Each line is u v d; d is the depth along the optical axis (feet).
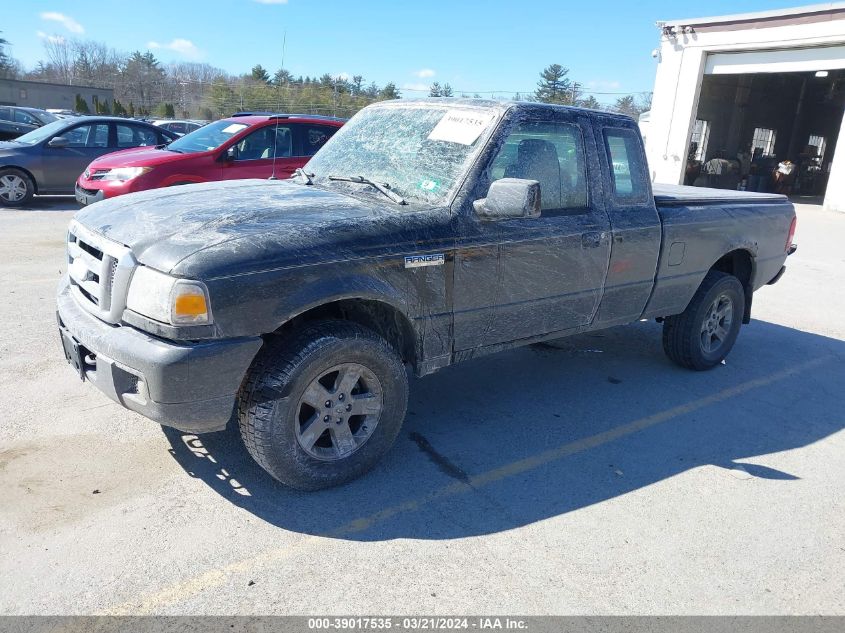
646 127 74.84
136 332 9.72
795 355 20.29
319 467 10.93
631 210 14.82
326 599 8.79
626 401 16.01
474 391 16.16
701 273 16.87
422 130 13.34
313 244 10.20
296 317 11.13
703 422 15.05
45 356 16.37
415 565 9.55
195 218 10.62
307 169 14.55
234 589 8.87
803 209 62.39
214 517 10.39
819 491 12.29
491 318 12.66
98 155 41.39
